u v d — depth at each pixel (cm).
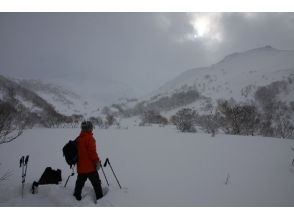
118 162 828
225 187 598
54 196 561
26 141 1223
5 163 838
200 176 675
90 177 550
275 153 882
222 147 993
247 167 741
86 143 545
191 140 1176
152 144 1109
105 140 1245
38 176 704
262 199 536
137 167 766
